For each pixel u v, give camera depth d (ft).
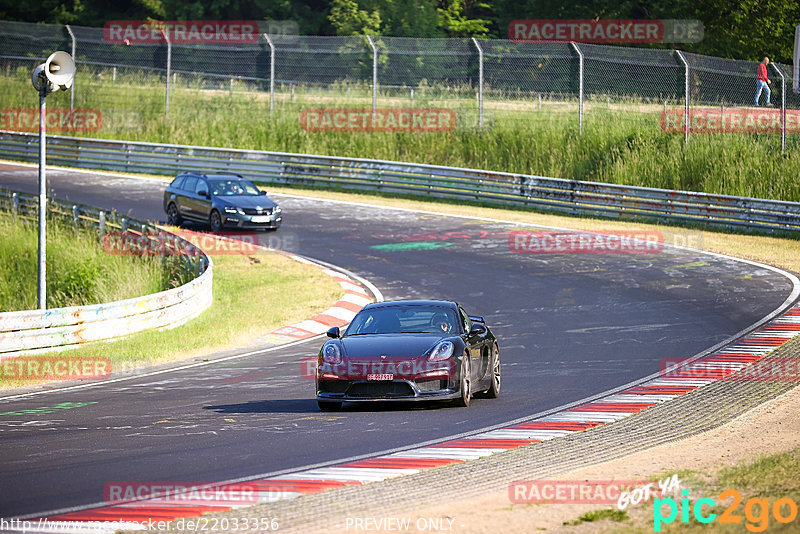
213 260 323.98
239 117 533.55
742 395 148.56
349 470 106.52
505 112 497.46
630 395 153.69
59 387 176.55
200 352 213.66
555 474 101.40
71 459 114.93
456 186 426.10
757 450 108.68
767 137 430.20
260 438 125.70
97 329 221.66
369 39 502.79
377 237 353.31
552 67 654.12
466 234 355.36
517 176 409.28
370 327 154.61
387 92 540.11
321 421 137.18
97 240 348.38
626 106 487.61
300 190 458.09
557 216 392.88
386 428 131.03
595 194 388.98
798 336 201.16
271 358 203.72
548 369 181.37
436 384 141.18
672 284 271.49
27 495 97.60
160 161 492.95
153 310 236.63
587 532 76.23
